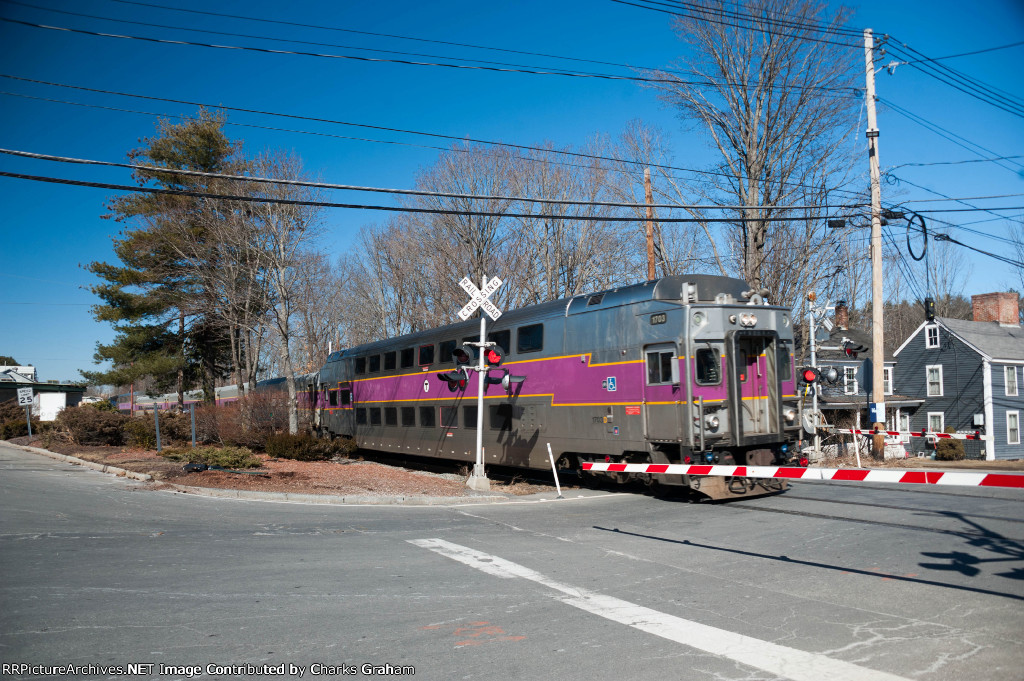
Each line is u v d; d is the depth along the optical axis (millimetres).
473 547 9062
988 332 38219
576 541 9422
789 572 7406
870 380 22625
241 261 25984
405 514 12188
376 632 5641
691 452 12531
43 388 48312
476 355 18281
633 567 7805
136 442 25156
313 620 5945
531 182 32969
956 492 13344
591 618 5961
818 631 5523
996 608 5965
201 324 32531
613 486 15641
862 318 40375
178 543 9352
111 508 12531
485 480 15055
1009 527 9461
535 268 33531
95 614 6062
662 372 13031
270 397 26312
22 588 6891
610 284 33281
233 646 5309
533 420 16250
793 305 28266
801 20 23359
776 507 11945
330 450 23719
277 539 9688
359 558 8383
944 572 7195
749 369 13594
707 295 13352
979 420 35219
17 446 29859
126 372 33094
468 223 32406
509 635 5551
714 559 8125
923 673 4637
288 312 26234
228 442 25406
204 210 25328
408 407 21516
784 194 25984
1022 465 22047
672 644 5289
